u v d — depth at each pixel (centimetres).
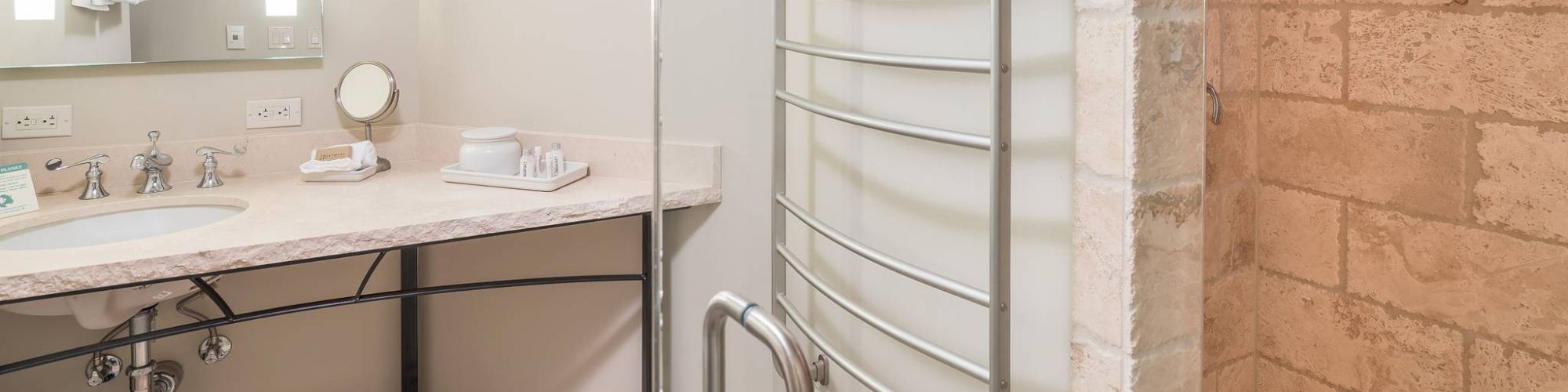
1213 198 124
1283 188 139
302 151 216
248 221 162
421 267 238
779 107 150
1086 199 105
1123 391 104
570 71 205
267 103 210
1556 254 109
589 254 206
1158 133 101
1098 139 102
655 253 111
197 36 198
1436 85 120
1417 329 125
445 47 224
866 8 133
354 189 193
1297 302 139
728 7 155
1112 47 100
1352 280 132
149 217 185
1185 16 104
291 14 209
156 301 165
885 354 136
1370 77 129
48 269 132
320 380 228
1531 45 109
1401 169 125
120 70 192
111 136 193
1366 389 133
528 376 223
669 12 154
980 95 116
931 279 120
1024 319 118
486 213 167
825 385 146
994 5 101
